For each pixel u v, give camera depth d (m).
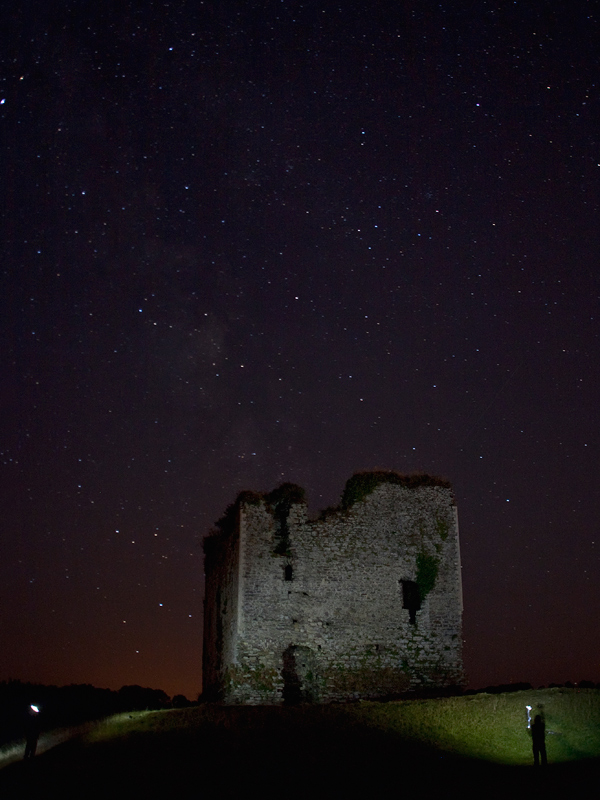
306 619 28.30
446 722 23.86
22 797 19.31
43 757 22.81
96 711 32.09
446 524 30.27
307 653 28.28
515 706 25.06
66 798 18.95
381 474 30.59
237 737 22.42
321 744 21.92
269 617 28.09
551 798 17.38
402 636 28.66
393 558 29.53
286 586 28.55
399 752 21.52
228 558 30.55
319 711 24.56
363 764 20.58
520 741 22.88
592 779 18.61
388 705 25.25
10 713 31.67
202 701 31.61
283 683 27.47
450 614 29.22
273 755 21.11
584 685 28.44
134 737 23.08
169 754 21.36
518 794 17.77
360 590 28.94
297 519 29.36
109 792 19.11
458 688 28.33
